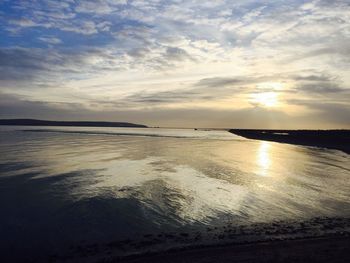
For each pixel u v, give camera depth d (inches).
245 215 650.8
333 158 1726.1
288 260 431.2
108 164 1365.7
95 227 575.8
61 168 1239.5
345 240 507.5
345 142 2792.8
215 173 1150.3
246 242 502.0
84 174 1102.4
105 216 635.5
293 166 1370.6
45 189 863.7
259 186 932.6
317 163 1488.7
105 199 760.3
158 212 663.1
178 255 449.4
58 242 510.3
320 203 751.1
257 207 709.3
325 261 428.5
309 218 634.2
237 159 1609.3
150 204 721.6
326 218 634.8
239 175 1115.3
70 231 557.0
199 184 946.1
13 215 642.8
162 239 517.0
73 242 509.7
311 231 555.2
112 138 3786.9
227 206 714.8
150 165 1339.8
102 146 2421.3
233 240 510.9
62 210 674.8
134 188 879.7
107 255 456.4
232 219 624.4
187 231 556.1
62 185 915.4
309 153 2021.4
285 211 681.6
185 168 1259.8
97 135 4630.9
